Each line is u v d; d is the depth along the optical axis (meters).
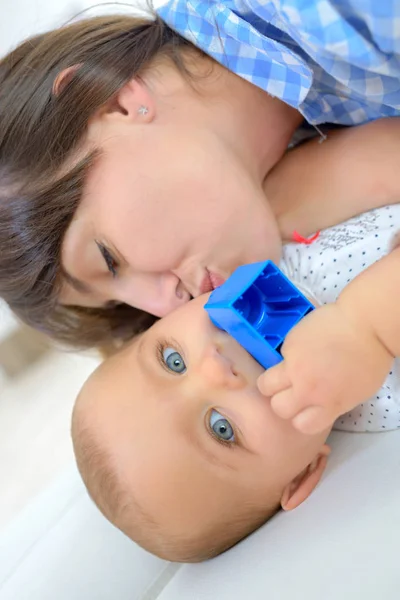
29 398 1.73
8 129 0.81
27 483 1.55
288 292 0.64
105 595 0.83
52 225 0.78
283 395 0.58
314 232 0.83
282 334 0.62
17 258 0.83
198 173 0.75
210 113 0.79
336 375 0.55
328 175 0.82
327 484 0.67
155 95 0.79
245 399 0.66
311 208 0.82
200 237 0.76
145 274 0.80
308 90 0.75
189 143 0.76
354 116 0.81
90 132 0.77
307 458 0.69
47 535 0.90
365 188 0.79
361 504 0.57
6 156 0.81
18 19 1.41
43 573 0.85
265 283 0.65
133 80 0.79
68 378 1.73
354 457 0.67
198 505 0.70
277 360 0.61
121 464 0.72
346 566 0.52
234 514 0.71
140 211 0.75
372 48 0.63
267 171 0.87
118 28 0.84
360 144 0.80
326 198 0.81
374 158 0.79
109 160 0.76
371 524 0.54
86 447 0.76
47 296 0.89
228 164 0.77
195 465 0.69
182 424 0.69
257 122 0.83
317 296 0.78
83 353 1.16
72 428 0.81
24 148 0.80
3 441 1.66
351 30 0.63
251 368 0.67
